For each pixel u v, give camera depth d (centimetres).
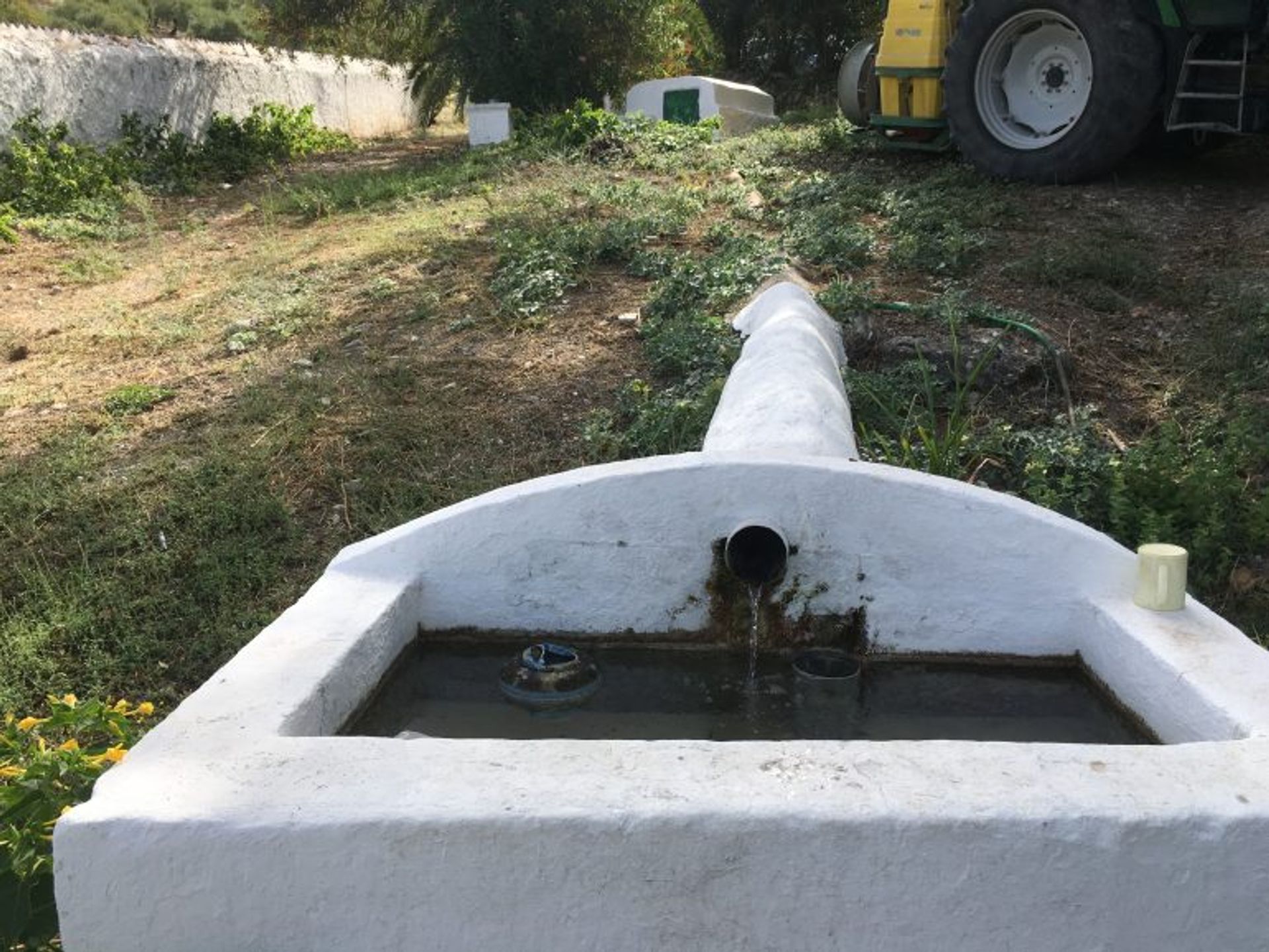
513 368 621
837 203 806
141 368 688
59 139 1299
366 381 610
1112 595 290
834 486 300
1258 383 560
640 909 196
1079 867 194
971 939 197
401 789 201
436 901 197
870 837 193
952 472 488
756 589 305
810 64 2312
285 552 479
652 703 300
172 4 2828
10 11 2103
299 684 244
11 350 734
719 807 194
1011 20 805
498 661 310
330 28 1955
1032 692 297
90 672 422
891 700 298
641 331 642
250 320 743
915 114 888
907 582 303
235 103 1770
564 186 953
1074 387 570
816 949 197
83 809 200
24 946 237
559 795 197
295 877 197
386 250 844
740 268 677
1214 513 459
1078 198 791
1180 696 248
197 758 213
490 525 305
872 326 594
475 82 1664
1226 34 731
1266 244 707
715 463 302
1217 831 194
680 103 1367
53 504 515
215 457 539
